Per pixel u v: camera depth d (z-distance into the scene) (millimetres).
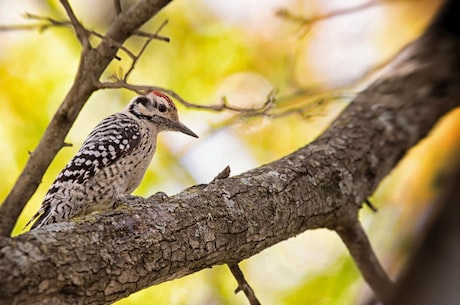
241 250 7535
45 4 13414
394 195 12031
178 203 7270
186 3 14039
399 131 10258
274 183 8086
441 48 11438
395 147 10125
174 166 13023
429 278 4379
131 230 6703
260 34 14000
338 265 12586
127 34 7629
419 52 11586
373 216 12125
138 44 13648
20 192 7777
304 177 8438
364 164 9461
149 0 7496
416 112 10547
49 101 12852
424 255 4496
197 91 13547
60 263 6000
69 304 6000
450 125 11609
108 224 6609
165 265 6777
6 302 5613
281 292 12445
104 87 7508
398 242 9883
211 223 7238
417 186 11539
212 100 13500
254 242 7609
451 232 4523
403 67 11352
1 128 12555
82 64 7500
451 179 5059
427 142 11609
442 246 4477
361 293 10523
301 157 8812
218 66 13766
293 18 11984
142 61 13516
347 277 12367
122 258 6449
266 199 7855
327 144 9383
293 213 8062
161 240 6793
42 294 5840
